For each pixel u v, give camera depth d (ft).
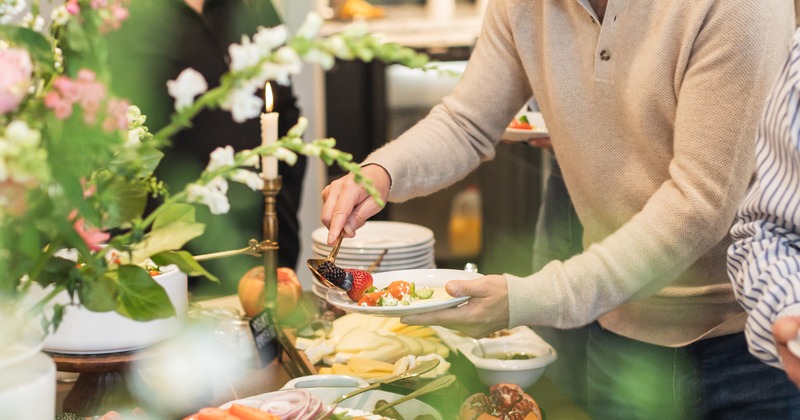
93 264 3.23
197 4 8.36
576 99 5.64
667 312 5.66
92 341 4.55
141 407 4.66
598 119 5.56
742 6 4.65
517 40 5.97
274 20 8.85
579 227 8.17
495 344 5.63
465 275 5.58
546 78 5.77
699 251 4.91
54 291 3.32
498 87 6.31
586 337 7.23
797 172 4.05
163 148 7.95
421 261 6.84
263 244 5.72
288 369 5.36
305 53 2.64
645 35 5.18
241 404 4.11
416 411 4.55
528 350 5.61
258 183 3.07
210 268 8.16
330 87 13.88
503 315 4.91
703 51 4.82
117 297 3.32
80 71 2.94
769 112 4.20
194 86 2.76
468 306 4.91
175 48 7.88
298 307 6.23
